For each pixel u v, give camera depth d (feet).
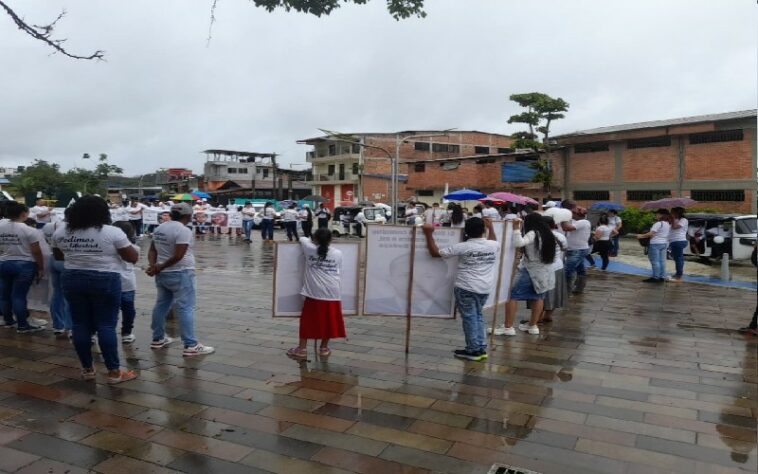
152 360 19.21
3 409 14.80
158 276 19.62
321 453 12.43
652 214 92.17
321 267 19.03
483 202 72.38
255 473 11.55
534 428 13.87
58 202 116.47
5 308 23.44
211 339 22.12
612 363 19.36
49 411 14.66
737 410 15.15
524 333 23.73
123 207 82.74
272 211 75.82
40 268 22.17
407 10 19.99
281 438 13.16
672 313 28.27
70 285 16.38
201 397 15.75
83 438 13.08
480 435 13.43
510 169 120.98
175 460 12.05
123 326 21.31
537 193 117.91
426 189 143.13
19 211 22.27
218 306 28.99
